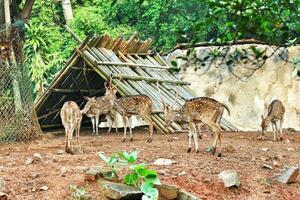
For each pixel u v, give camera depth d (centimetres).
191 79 1600
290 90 1506
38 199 609
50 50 2141
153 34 2250
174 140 1148
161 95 1377
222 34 388
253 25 356
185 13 2052
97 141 1161
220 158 852
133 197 596
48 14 2347
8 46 1138
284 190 706
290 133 1337
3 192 621
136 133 1373
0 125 1115
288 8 365
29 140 1140
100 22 2314
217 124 902
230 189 682
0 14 1249
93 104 1230
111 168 683
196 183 679
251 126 1547
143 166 657
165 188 619
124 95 1296
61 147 1030
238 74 1553
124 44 1474
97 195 614
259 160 848
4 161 810
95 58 1347
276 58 1508
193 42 379
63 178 671
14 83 1138
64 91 1428
